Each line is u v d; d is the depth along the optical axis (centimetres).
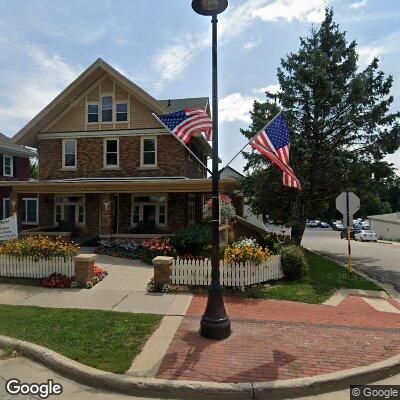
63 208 2169
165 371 530
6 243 1183
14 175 2992
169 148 2056
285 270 1175
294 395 495
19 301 894
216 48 693
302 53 1841
